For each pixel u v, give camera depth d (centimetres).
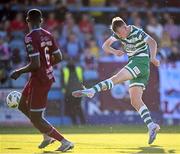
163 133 3753
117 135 3556
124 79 2750
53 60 2511
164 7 6156
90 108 4884
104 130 4072
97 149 2647
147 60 2791
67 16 5678
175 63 5056
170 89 5003
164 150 2616
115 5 6134
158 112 4950
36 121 2459
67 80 4850
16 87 4875
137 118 4906
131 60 2788
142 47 2788
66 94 4856
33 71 2428
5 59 5094
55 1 5984
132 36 2761
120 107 4906
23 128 4419
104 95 4900
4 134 3700
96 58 5031
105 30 5606
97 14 6069
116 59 5012
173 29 5834
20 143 2983
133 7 6103
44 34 2450
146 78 2811
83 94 2669
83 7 6069
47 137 2594
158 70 4984
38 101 2439
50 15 5678
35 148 2689
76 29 5597
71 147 2495
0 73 4959
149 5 6156
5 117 4753
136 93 2775
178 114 4994
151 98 4941
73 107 4844
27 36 2412
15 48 5228
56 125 4703
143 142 3034
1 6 5916
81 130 4078
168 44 5503
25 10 5875
